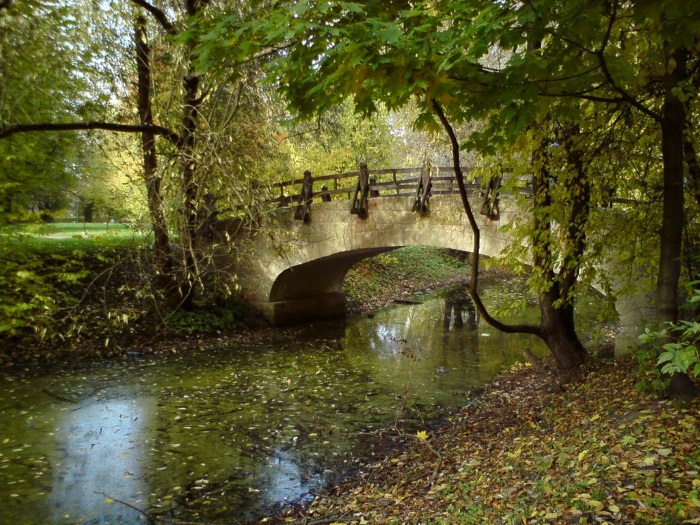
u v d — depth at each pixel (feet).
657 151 23.67
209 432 26.66
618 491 12.43
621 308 30.81
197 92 40.22
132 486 20.94
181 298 48.91
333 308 62.49
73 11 37.86
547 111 16.19
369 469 21.84
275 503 19.40
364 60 11.37
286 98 14.28
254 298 57.06
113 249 51.16
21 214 36.86
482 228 42.19
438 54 11.80
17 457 23.48
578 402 22.44
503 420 24.50
